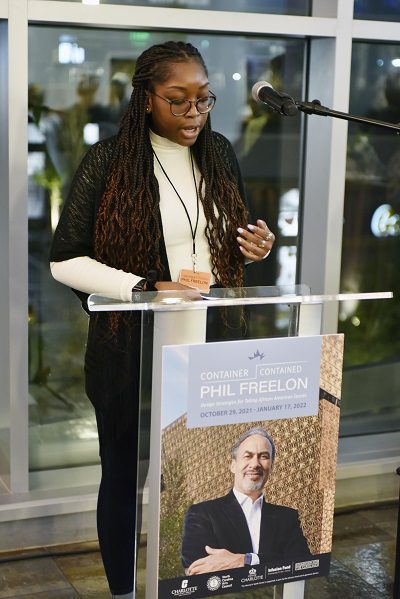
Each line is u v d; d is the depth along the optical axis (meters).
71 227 3.00
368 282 4.70
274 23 4.02
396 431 4.86
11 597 3.45
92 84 4.01
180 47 2.96
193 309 2.27
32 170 4.00
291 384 2.34
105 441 3.04
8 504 3.79
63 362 4.21
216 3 4.09
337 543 3.91
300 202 4.50
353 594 3.47
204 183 3.07
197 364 2.21
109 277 2.86
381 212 4.65
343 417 4.77
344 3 4.11
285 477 2.38
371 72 4.46
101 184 3.00
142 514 2.32
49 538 3.87
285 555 2.43
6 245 3.83
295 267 4.55
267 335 4.45
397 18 4.43
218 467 2.29
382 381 4.82
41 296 4.12
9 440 3.90
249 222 3.19
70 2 3.69
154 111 2.96
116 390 2.97
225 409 2.27
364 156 4.55
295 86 4.35
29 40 3.87
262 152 4.38
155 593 2.30
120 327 2.92
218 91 4.23
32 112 3.95
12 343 3.79
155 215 2.95
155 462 2.25
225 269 3.10
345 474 4.32
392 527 4.09
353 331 4.71
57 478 4.11
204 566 2.33
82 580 3.60
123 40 4.01
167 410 2.20
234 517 2.34
